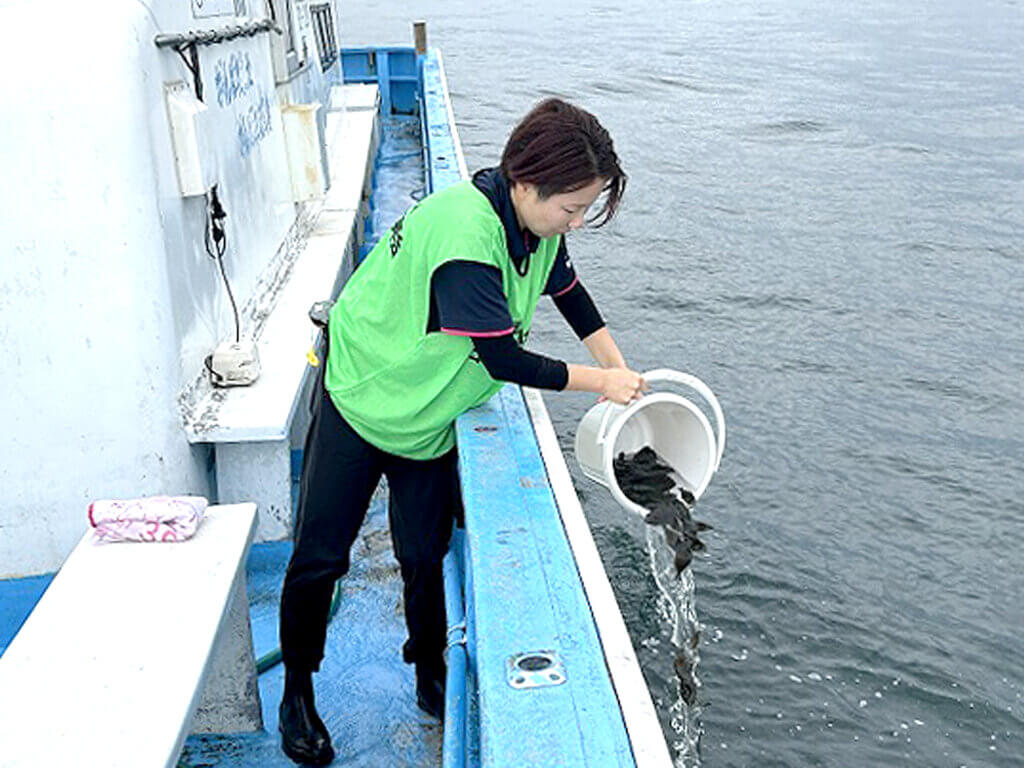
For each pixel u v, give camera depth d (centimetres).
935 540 625
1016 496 670
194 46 404
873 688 510
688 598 529
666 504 316
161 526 291
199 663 245
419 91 1362
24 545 375
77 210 343
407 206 1005
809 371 838
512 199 262
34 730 224
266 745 328
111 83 338
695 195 1346
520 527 262
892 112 1903
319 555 300
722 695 499
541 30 3275
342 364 291
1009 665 527
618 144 1658
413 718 345
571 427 738
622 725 193
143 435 368
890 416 767
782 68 2452
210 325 421
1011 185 1416
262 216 522
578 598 232
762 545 611
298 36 699
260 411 397
